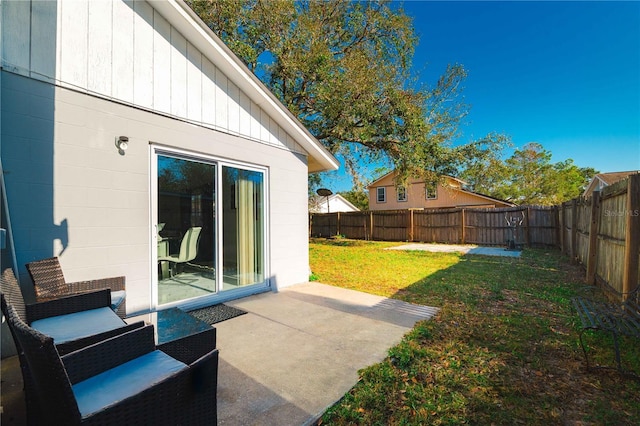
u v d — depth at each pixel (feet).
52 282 8.42
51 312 7.16
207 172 14.17
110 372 4.84
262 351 9.36
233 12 27.07
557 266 25.46
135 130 11.59
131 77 11.53
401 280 20.25
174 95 12.82
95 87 10.61
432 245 46.37
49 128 9.61
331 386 7.45
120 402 3.85
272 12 27.35
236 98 15.29
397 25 31.96
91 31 10.57
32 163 9.27
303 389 7.30
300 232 19.04
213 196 14.38
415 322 12.00
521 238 41.98
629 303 9.69
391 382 7.66
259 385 7.46
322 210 90.12
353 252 37.22
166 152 12.62
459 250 38.91
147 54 12.00
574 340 10.22
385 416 6.41
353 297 15.70
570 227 28.17
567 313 13.09
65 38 10.00
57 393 3.60
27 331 3.61
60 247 9.75
